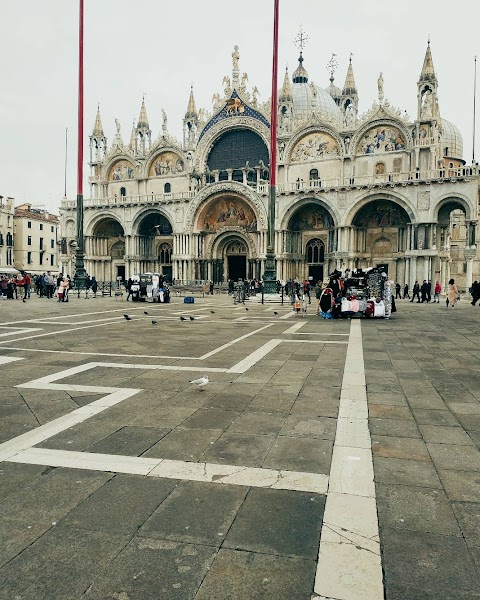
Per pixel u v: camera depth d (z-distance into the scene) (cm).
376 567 391
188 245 6900
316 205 6294
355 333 1900
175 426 734
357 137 5972
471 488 534
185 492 519
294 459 610
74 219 7869
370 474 567
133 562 398
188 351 1416
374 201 5797
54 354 1354
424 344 1606
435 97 5531
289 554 409
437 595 362
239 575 382
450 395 929
